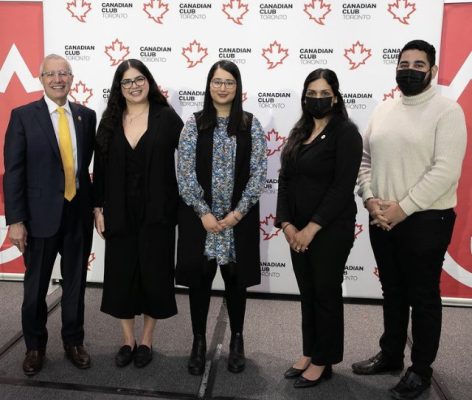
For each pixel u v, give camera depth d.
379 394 2.08
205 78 2.88
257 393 2.08
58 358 2.34
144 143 2.07
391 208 1.91
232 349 2.26
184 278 2.11
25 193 2.10
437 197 1.85
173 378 2.19
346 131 1.89
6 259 3.26
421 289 1.97
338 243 1.93
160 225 2.14
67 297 2.25
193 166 2.05
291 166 2.01
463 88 2.76
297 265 2.07
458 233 2.91
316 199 1.94
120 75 2.09
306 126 2.02
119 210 2.10
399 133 1.92
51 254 2.17
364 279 3.03
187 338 2.57
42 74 2.04
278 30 2.79
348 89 2.81
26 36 2.96
